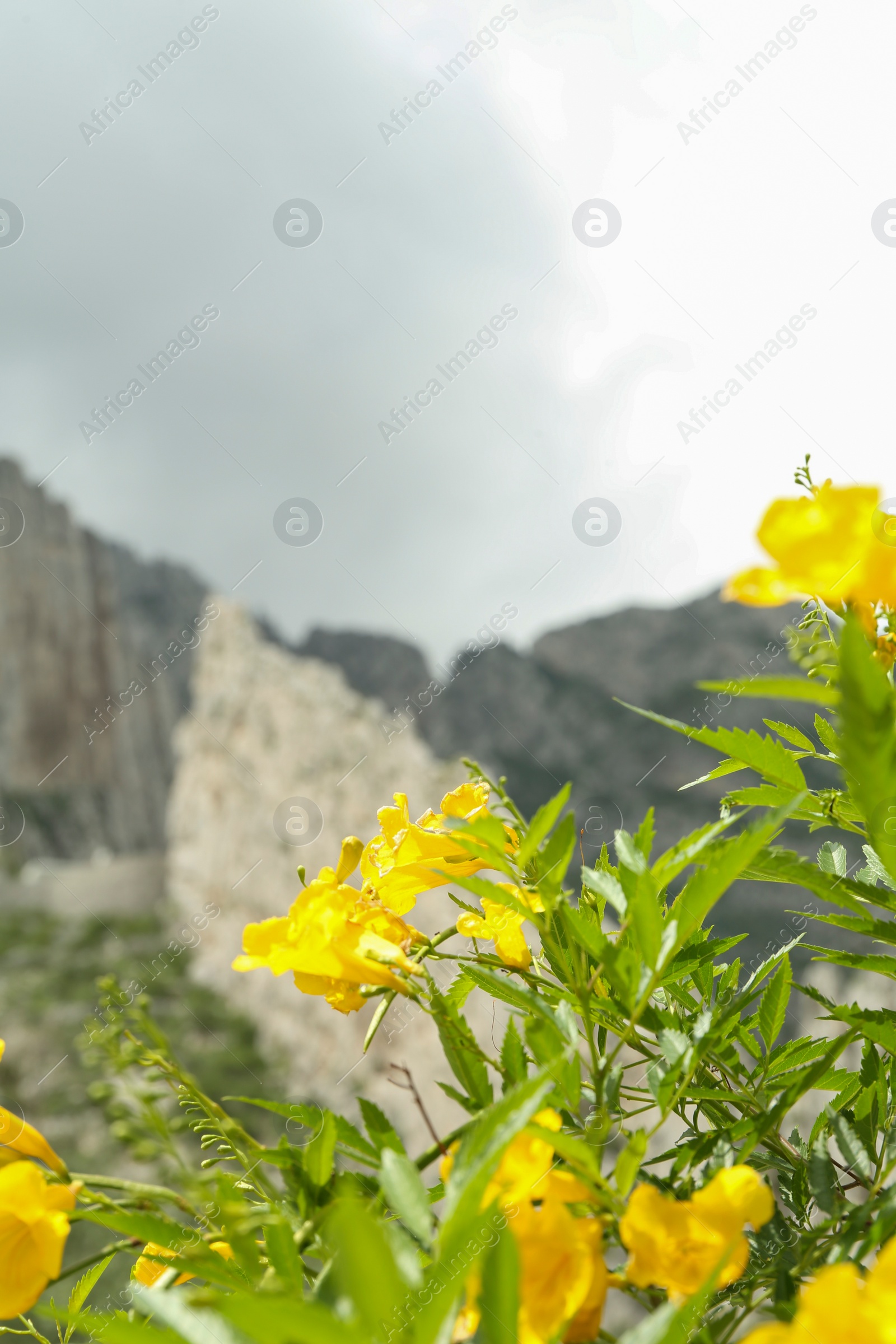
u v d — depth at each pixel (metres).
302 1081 20.73
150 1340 0.48
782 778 0.66
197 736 30.28
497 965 0.70
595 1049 0.61
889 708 0.53
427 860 0.70
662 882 0.59
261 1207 0.57
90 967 22.89
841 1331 0.47
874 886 0.64
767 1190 0.54
